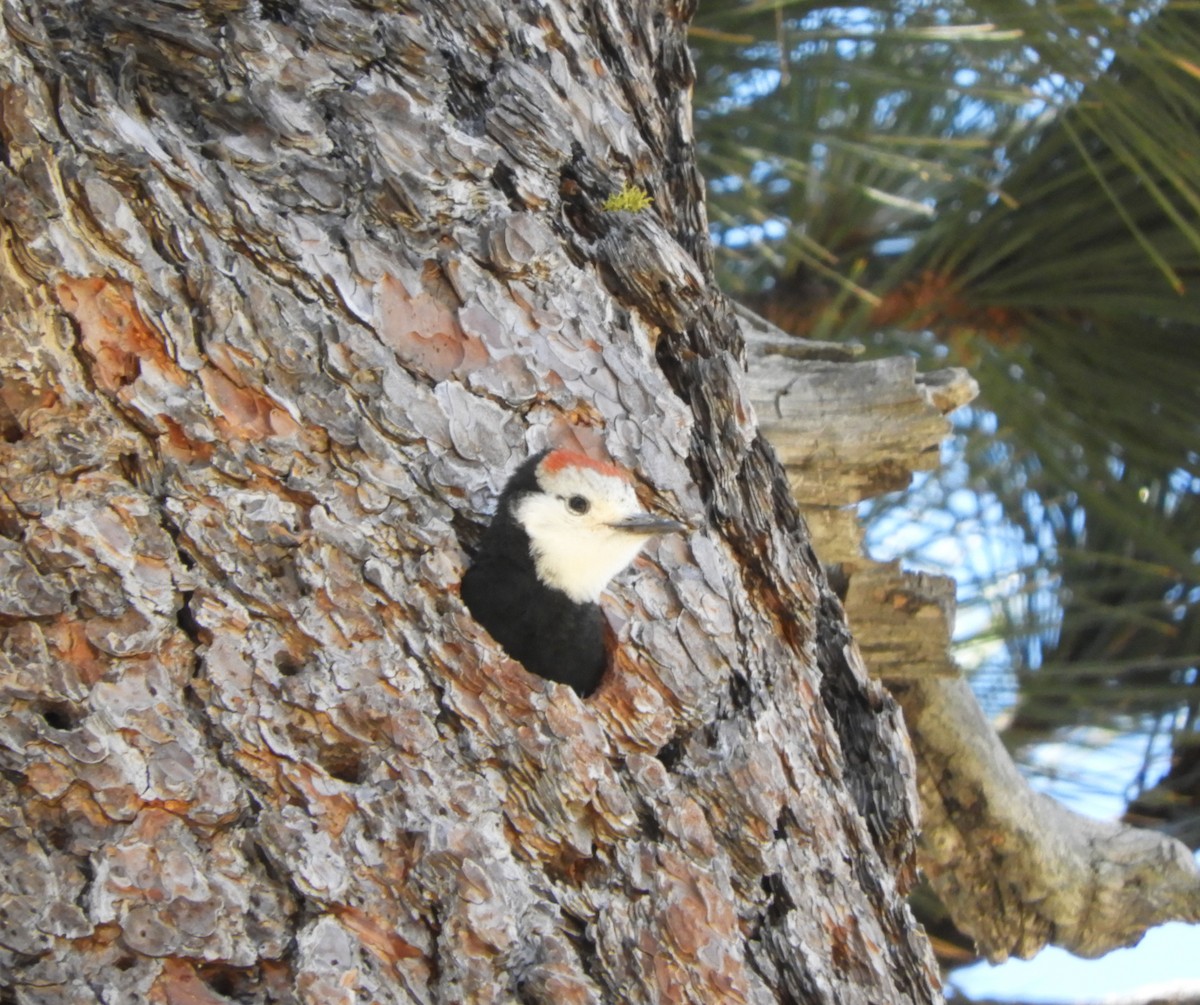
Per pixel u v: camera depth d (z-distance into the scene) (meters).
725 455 1.33
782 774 1.29
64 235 1.23
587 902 1.25
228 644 1.23
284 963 1.22
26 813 1.21
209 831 1.22
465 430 1.29
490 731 1.25
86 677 1.22
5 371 1.22
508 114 1.31
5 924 1.20
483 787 1.25
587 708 1.26
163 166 1.25
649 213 1.33
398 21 1.29
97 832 1.21
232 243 1.26
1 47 1.22
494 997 1.23
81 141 1.23
